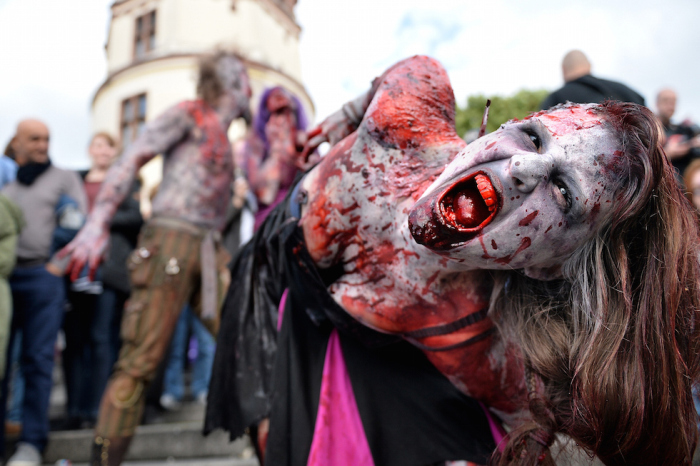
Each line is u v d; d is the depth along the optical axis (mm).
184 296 1847
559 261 783
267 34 15367
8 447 2807
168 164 1863
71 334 2949
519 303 872
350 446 992
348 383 1039
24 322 2520
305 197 1090
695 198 2340
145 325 1762
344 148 1021
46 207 2596
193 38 14547
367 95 1151
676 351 728
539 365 833
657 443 739
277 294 1251
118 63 15484
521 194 689
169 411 2977
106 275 2803
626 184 711
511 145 708
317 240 1026
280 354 1133
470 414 962
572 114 748
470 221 722
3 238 2350
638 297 750
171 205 1834
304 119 2164
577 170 690
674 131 3047
